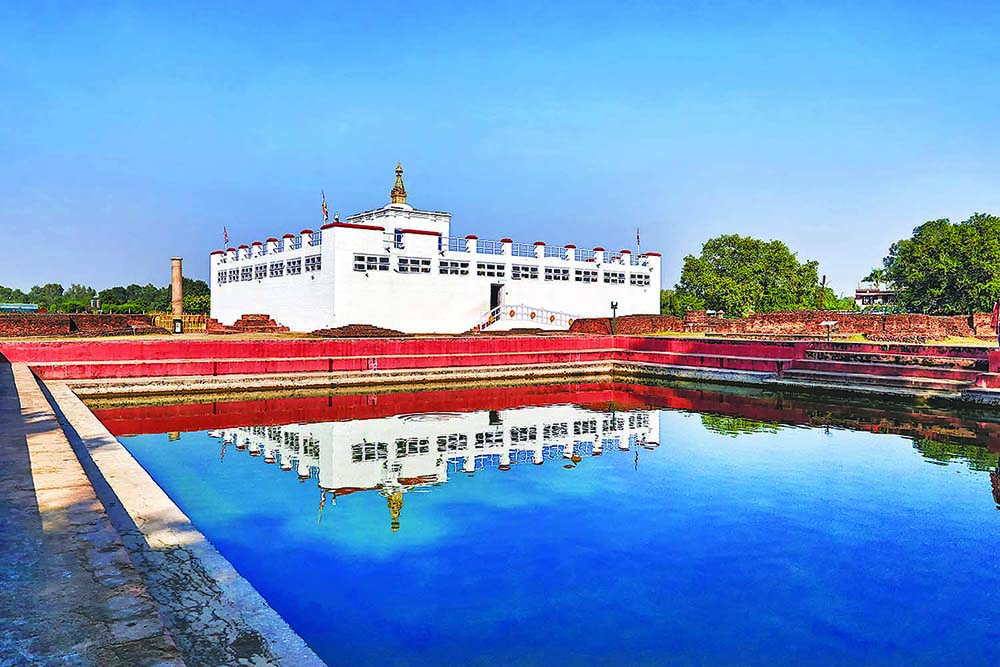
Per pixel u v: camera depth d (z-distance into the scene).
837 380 25.94
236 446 16.25
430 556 8.93
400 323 39.66
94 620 3.69
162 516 7.50
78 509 5.59
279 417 20.75
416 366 29.22
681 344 32.47
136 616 3.75
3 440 8.64
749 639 6.75
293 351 27.66
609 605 7.48
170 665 3.25
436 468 14.12
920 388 23.62
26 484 6.38
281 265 43.56
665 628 6.94
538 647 6.55
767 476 13.36
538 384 29.97
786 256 62.06
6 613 3.73
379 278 38.91
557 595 7.73
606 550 9.21
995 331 39.53
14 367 21.47
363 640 6.66
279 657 4.81
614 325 41.25
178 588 5.80
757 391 27.50
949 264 45.16
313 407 22.88
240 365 25.72
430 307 40.72
